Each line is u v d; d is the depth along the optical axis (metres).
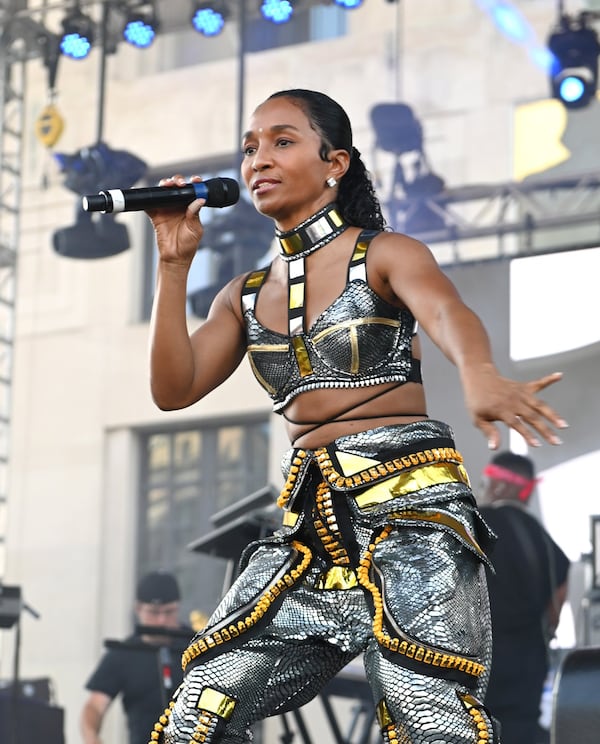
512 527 8.61
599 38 13.44
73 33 14.29
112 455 16.23
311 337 3.51
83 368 16.53
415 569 3.29
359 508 3.39
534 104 14.88
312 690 3.54
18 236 15.73
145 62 16.83
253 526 7.66
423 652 3.20
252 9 14.43
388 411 3.50
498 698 8.36
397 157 14.25
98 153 14.02
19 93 16.67
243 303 3.68
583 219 13.77
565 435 12.84
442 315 3.27
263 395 15.77
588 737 4.82
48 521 16.28
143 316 16.48
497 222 14.41
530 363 13.45
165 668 8.59
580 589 11.79
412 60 15.55
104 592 15.90
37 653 15.84
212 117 16.48
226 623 3.40
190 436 16.19
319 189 3.61
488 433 2.98
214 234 13.98
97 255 14.08
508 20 15.18
